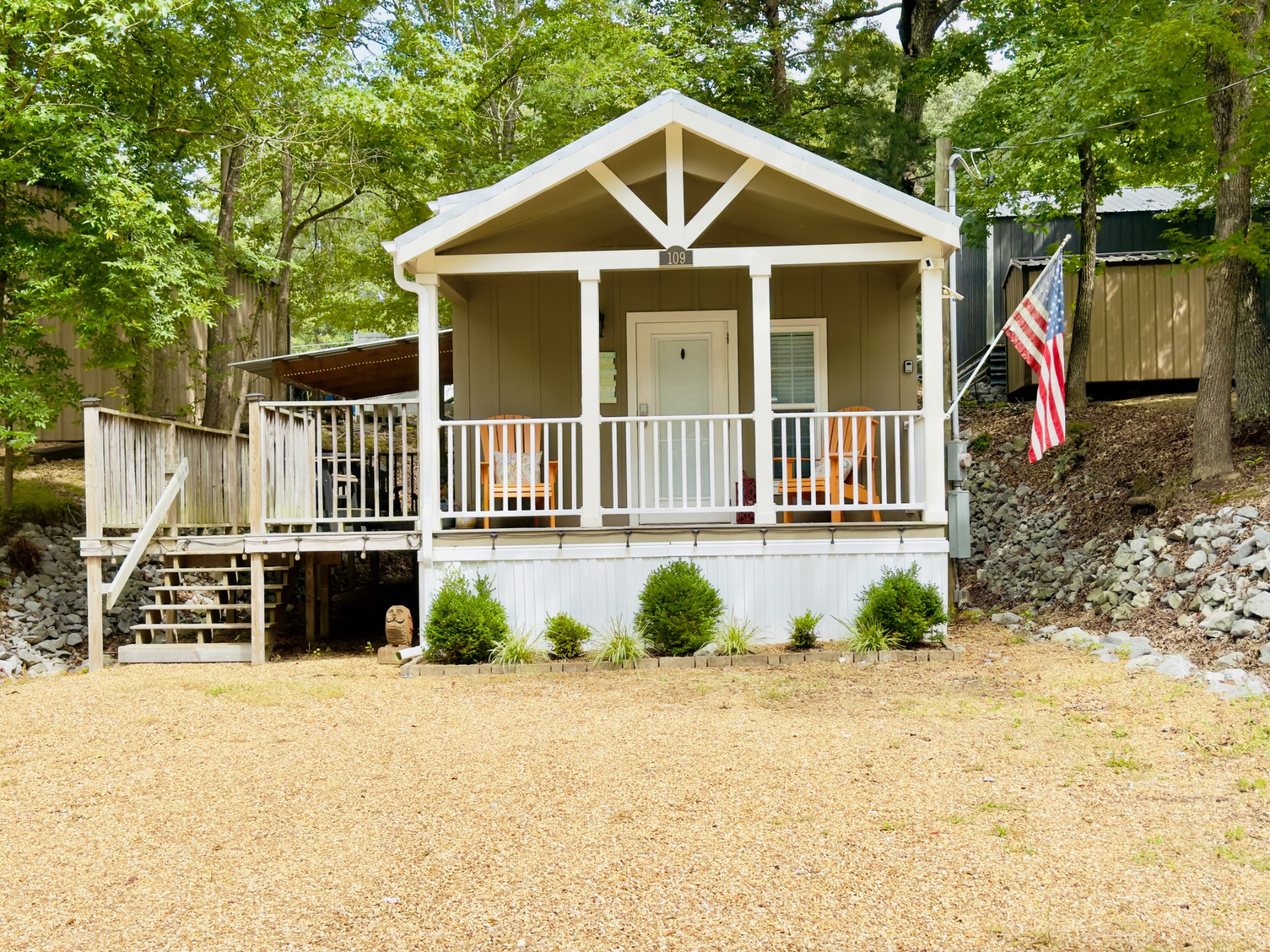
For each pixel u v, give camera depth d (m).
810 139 21.06
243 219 20.64
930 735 6.27
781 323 11.17
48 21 10.16
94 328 11.12
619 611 9.19
